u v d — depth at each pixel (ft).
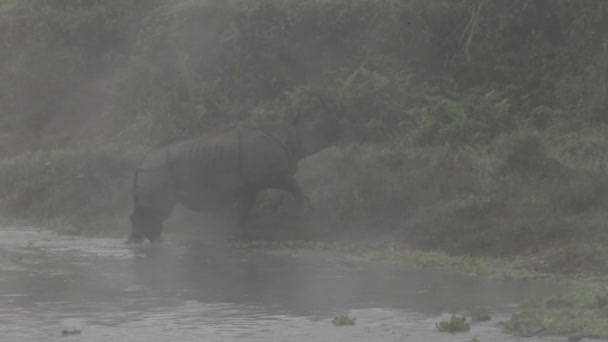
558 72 137.90
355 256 80.33
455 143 112.57
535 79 138.41
